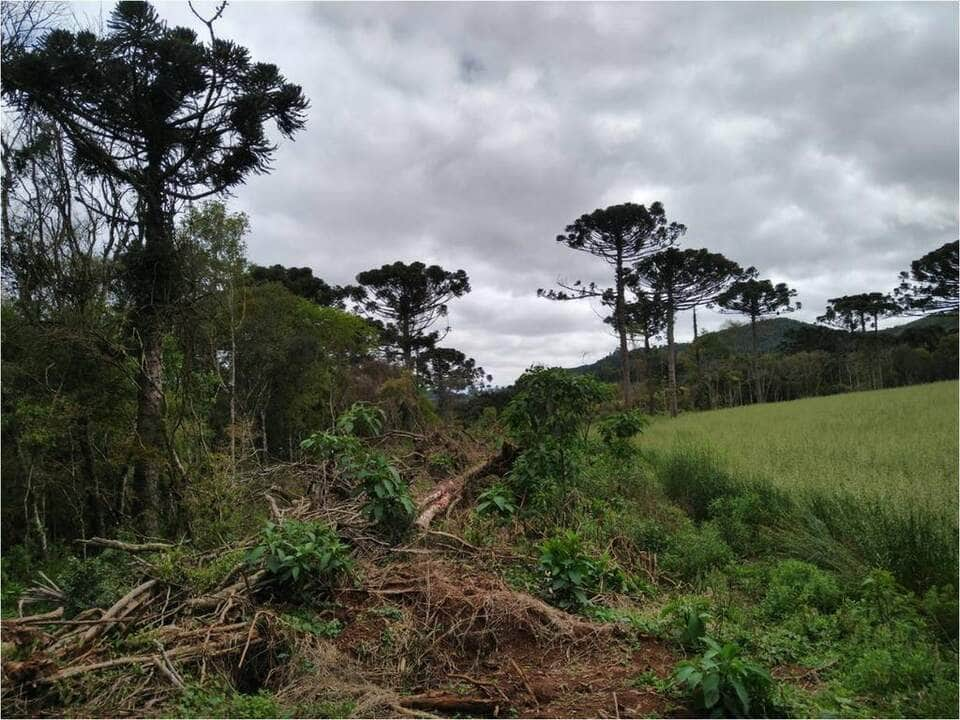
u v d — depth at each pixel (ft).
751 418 80.84
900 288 125.90
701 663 11.59
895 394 99.86
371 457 20.36
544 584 17.80
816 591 17.71
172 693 11.85
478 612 15.12
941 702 11.35
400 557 19.11
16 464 30.17
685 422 86.17
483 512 24.22
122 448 31.35
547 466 25.77
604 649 14.29
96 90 34.83
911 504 21.52
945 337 168.35
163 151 38.11
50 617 14.47
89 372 32.78
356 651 13.97
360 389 72.02
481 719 11.62
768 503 27.27
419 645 14.05
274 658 13.48
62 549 29.96
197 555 18.22
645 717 11.36
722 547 22.30
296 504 23.32
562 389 25.91
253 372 59.21
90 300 32.94
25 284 31.65
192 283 36.70
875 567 18.66
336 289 111.86
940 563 17.88
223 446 34.94
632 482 30.96
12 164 32.30
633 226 100.99
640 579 20.18
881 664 12.71
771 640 15.07
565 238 106.73
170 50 34.65
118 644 13.14
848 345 187.73
